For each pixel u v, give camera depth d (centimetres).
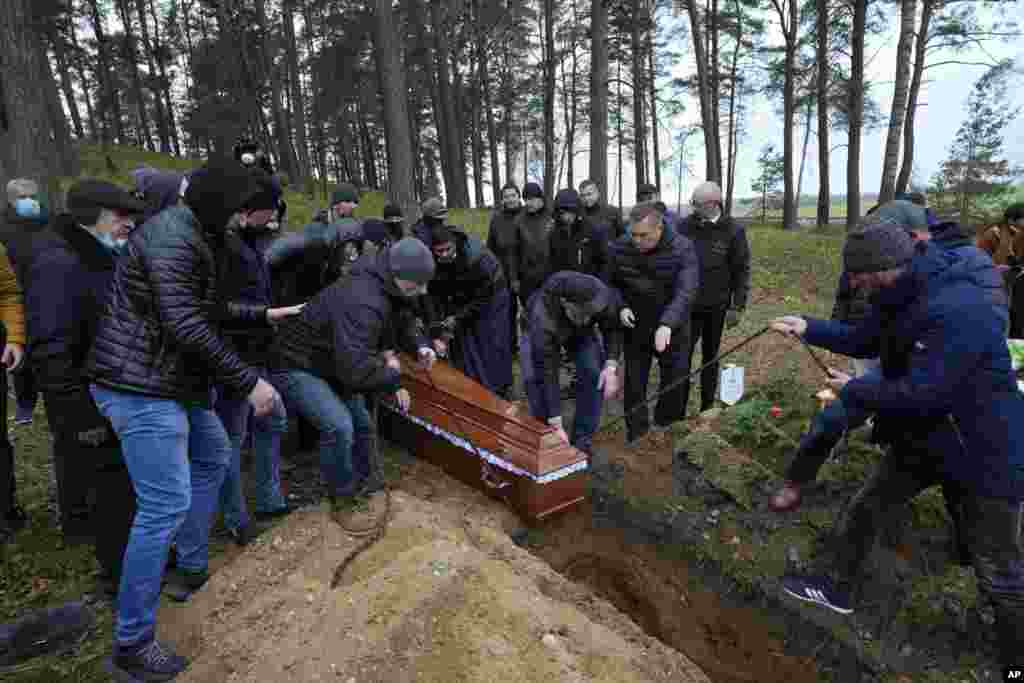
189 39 3056
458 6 2347
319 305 322
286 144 2428
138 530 229
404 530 323
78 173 1825
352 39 2436
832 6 1852
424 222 507
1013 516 234
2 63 601
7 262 323
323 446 329
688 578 338
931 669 271
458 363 528
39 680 242
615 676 241
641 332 450
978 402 234
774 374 617
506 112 3067
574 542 361
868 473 353
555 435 362
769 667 289
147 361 225
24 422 483
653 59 2500
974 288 234
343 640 237
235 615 272
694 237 505
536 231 593
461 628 244
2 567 308
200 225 235
